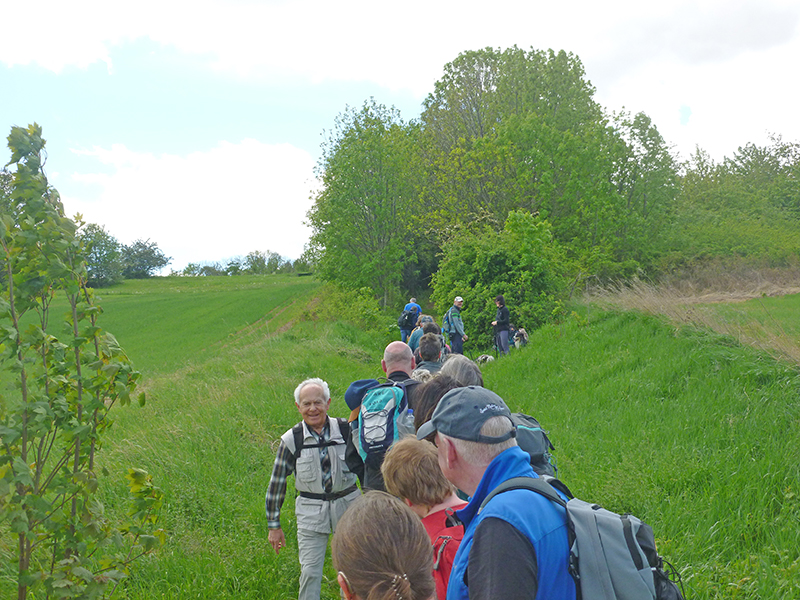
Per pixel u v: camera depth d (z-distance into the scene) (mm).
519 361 13148
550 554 1919
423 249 43656
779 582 3920
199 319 49094
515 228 21000
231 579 4824
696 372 9000
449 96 42469
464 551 2094
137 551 3883
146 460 7438
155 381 15766
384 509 1805
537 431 3473
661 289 13484
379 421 4082
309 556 4309
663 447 6660
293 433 4426
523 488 2078
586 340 12781
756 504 5176
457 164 35344
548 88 37438
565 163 33219
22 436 3154
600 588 1905
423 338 6391
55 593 3117
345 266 38688
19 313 3242
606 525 2016
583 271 26141
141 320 51031
